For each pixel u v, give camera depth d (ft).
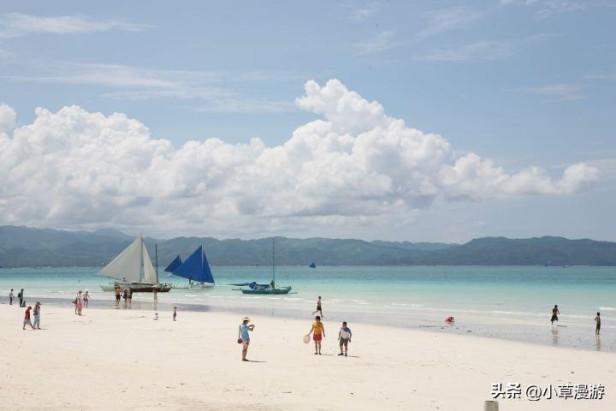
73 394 69.10
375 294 370.94
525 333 158.81
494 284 537.24
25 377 78.02
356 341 131.85
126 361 96.73
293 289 449.89
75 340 124.36
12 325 157.79
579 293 371.56
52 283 613.52
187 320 181.88
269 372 89.66
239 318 192.34
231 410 63.62
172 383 77.92
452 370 94.63
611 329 169.78
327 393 74.90
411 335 145.48
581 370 97.30
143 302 289.94
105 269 367.45
